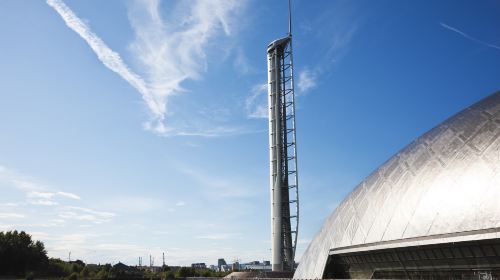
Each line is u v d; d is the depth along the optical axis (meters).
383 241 42.94
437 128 45.69
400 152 50.16
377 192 48.09
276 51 100.31
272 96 98.25
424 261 39.53
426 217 38.38
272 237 91.06
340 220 54.38
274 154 94.88
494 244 32.44
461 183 36.38
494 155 34.94
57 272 140.75
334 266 54.53
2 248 129.62
